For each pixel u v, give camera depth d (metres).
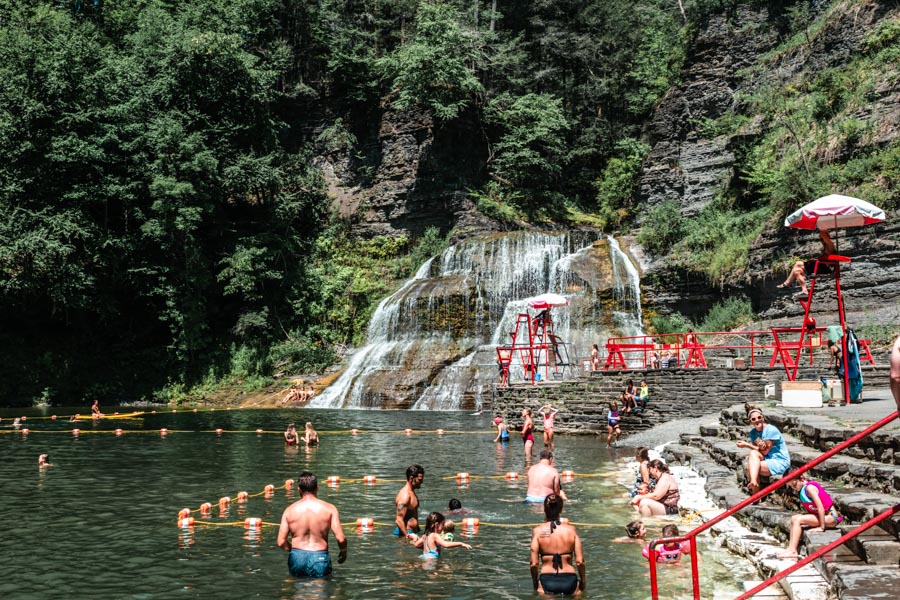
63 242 42.19
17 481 18.00
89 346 47.19
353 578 10.09
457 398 38.94
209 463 20.86
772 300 37.09
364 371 42.78
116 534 12.70
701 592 9.00
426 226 55.28
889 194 32.88
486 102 58.25
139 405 43.31
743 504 7.72
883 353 26.78
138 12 58.25
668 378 26.34
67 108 43.97
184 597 9.33
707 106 49.16
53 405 43.31
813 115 40.91
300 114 61.62
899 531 7.83
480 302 44.62
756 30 48.53
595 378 28.19
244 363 46.09
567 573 9.24
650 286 43.12
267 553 11.43
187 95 50.00
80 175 44.66
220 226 49.84
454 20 56.84
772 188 40.03
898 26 39.56
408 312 45.69
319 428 30.02
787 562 8.94
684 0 62.69
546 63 64.38
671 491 14.02
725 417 18.70
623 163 55.53
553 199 57.53
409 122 56.97
